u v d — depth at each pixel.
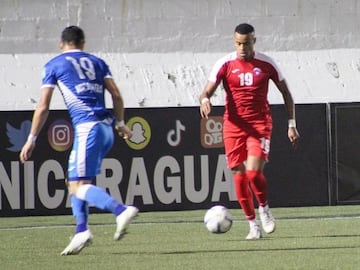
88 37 49.84
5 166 39.25
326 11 51.38
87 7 49.97
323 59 50.91
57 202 39.59
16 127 39.25
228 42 50.81
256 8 51.06
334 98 49.59
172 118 40.16
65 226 35.22
